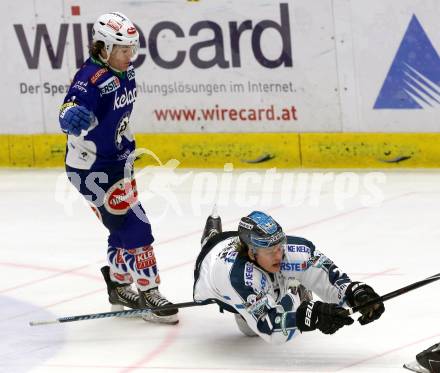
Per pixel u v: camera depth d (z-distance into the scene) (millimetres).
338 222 23219
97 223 24547
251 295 14641
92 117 16328
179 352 15992
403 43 27203
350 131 28219
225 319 17484
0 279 20750
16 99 31172
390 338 15922
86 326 17641
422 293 17938
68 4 30172
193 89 29422
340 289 14828
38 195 27656
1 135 31219
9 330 17688
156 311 17328
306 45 28125
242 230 14570
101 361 15852
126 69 17031
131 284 18406
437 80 27047
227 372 14922
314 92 28344
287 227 23109
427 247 20844
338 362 15055
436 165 27328
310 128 28594
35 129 31219
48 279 20547
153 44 29547
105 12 29938
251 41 28625
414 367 14414
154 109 29922
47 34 30531
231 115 29250
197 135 29375
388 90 27609
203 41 29062
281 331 14461
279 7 28172
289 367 14961
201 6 28875
